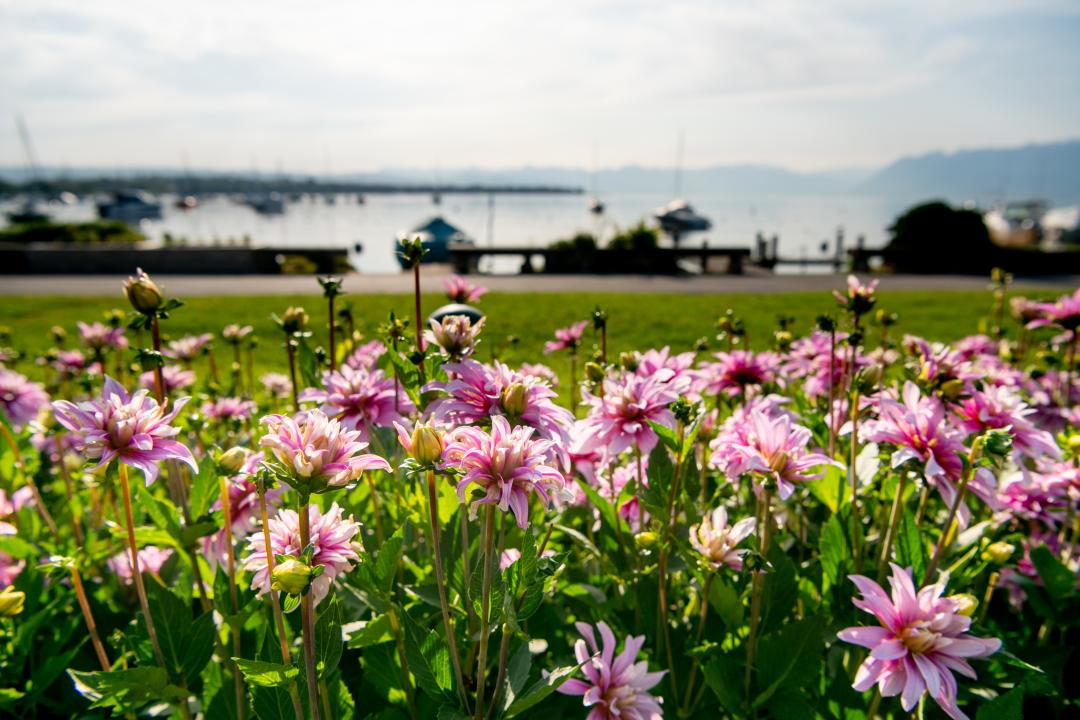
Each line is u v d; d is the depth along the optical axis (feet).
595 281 59.06
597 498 6.55
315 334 29.81
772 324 34.12
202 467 6.01
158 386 5.46
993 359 11.13
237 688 5.31
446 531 6.04
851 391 6.38
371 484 6.51
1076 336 10.02
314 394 6.40
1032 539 8.45
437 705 5.57
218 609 5.66
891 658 4.14
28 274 61.82
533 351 25.62
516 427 4.29
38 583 6.69
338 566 4.25
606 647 5.21
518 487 4.07
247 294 47.11
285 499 6.03
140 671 4.88
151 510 5.87
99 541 7.68
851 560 6.39
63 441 11.04
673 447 5.65
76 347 26.30
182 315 35.73
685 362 7.16
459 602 5.49
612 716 5.05
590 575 7.47
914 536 6.09
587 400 6.49
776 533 7.34
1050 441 6.01
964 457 5.45
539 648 6.15
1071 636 7.98
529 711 5.85
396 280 57.57
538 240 169.78
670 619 7.02
